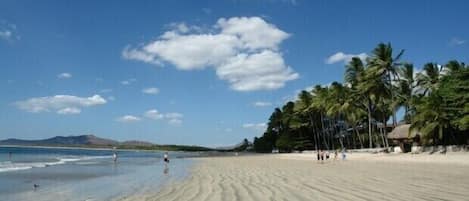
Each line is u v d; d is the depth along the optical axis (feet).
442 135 171.83
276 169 118.73
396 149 208.85
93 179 100.48
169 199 54.13
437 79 231.09
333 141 361.30
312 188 60.90
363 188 59.47
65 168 148.56
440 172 91.20
